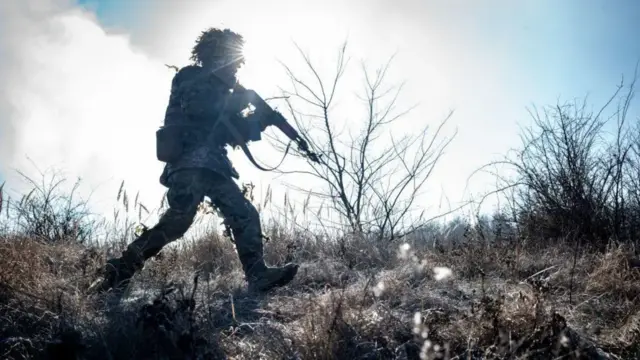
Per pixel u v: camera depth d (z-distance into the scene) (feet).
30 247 21.06
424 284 19.21
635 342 15.06
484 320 15.15
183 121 19.44
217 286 19.31
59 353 14.19
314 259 23.61
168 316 14.55
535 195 28.09
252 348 14.80
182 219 18.93
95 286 18.25
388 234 27.81
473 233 25.88
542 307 15.49
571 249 23.71
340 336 14.76
